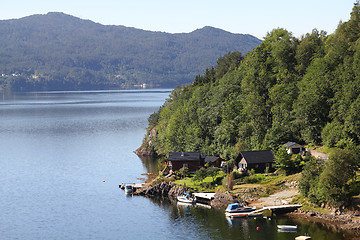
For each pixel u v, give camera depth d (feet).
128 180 451.12
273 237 267.59
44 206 366.63
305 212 299.79
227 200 341.21
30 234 303.07
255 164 391.45
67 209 356.18
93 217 334.03
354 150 305.73
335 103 384.47
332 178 287.07
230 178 360.07
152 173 479.41
